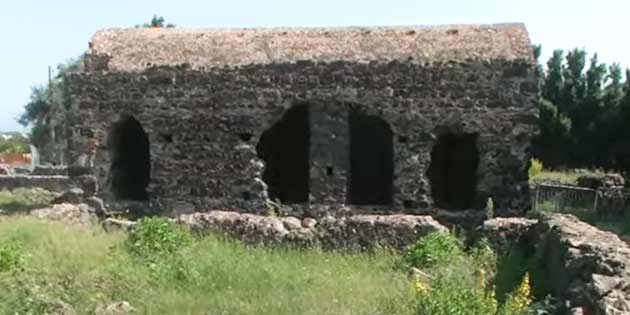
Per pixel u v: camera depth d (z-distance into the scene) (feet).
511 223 58.13
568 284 37.47
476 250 54.60
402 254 54.49
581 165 153.79
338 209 79.41
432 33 83.30
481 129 77.97
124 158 88.12
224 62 81.66
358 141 90.48
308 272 48.52
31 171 143.13
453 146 87.25
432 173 87.51
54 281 42.63
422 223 57.26
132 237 53.78
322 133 79.87
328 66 79.61
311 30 86.22
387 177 90.17
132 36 87.81
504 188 77.87
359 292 42.65
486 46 80.18
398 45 81.41
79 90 83.76
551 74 168.96
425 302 35.94
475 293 36.78
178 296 41.11
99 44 86.63
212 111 81.35
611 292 30.19
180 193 81.97
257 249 55.72
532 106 77.41
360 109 79.51
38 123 258.57
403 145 79.00
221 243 55.57
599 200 95.71
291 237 57.93
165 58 83.25
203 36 86.74
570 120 155.33
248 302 40.40
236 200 81.15
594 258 36.42
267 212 79.61
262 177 85.97
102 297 40.37
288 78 80.12
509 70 77.51
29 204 97.25
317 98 79.82
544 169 150.00
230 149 81.15
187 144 81.76
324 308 38.81
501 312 34.42
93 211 79.10
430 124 78.59
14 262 45.39
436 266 49.47
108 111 83.20
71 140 84.07
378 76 79.05
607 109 153.07
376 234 57.36
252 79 80.64
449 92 78.28
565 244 42.27
